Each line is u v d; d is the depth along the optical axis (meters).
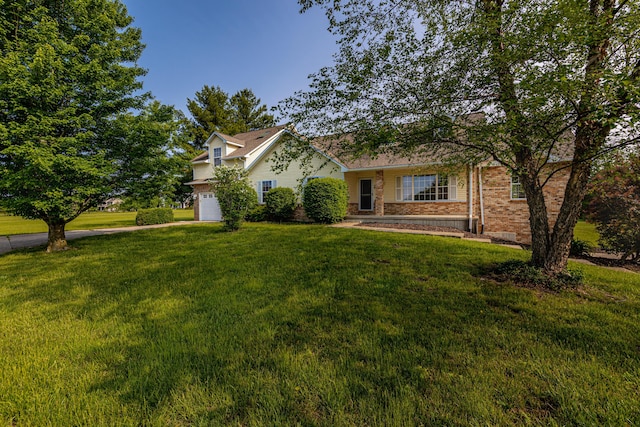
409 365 2.25
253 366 2.29
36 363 2.40
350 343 2.61
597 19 2.70
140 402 1.93
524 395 1.92
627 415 1.74
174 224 15.18
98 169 7.20
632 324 2.89
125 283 4.62
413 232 8.92
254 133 21.97
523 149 4.23
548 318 3.03
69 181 7.03
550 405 1.84
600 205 6.61
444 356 2.37
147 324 3.11
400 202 12.48
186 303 3.69
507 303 3.44
